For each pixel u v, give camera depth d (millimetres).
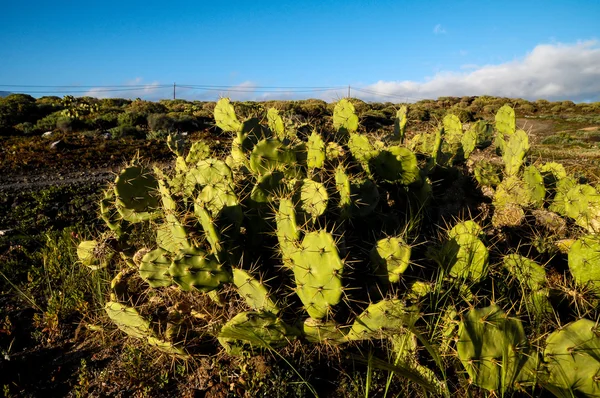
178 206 3076
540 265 2963
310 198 2773
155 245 3812
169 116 20688
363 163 3533
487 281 2896
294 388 2471
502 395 2160
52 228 5523
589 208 3453
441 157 3924
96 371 2830
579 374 2162
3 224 5738
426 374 2377
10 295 3807
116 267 3914
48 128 18438
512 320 2205
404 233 2900
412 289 2656
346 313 2695
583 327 2191
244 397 2475
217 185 2873
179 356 2736
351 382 2479
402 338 2508
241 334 2445
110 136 17438
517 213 3477
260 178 2945
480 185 3979
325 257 2359
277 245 2949
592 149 21578
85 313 3369
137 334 2836
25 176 10469
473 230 2760
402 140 4480
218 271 2672
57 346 3141
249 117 3594
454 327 2307
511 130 4586
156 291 3232
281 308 2580
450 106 48281
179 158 3992
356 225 3201
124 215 3441
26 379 2799
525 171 3574
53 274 4020
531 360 2205
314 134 3395
